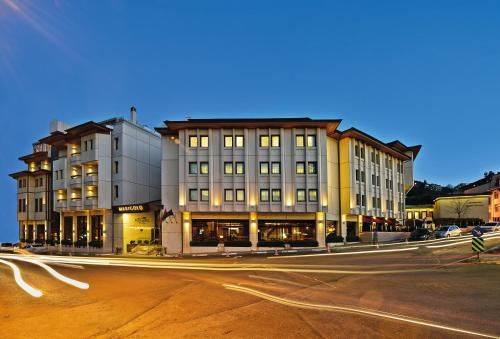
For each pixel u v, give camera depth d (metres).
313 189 40.38
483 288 14.04
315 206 40.09
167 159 42.91
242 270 20.81
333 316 9.91
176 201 42.22
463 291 13.48
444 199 72.56
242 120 40.28
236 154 40.81
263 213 40.75
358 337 8.13
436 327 8.83
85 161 47.00
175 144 43.12
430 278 16.67
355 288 14.36
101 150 46.25
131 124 48.06
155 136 52.78
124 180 46.03
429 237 43.72
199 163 40.69
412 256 26.98
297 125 40.78
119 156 46.38
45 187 57.66
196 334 8.45
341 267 21.59
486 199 69.25
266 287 14.77
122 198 45.56
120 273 20.19
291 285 15.24
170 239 41.16
